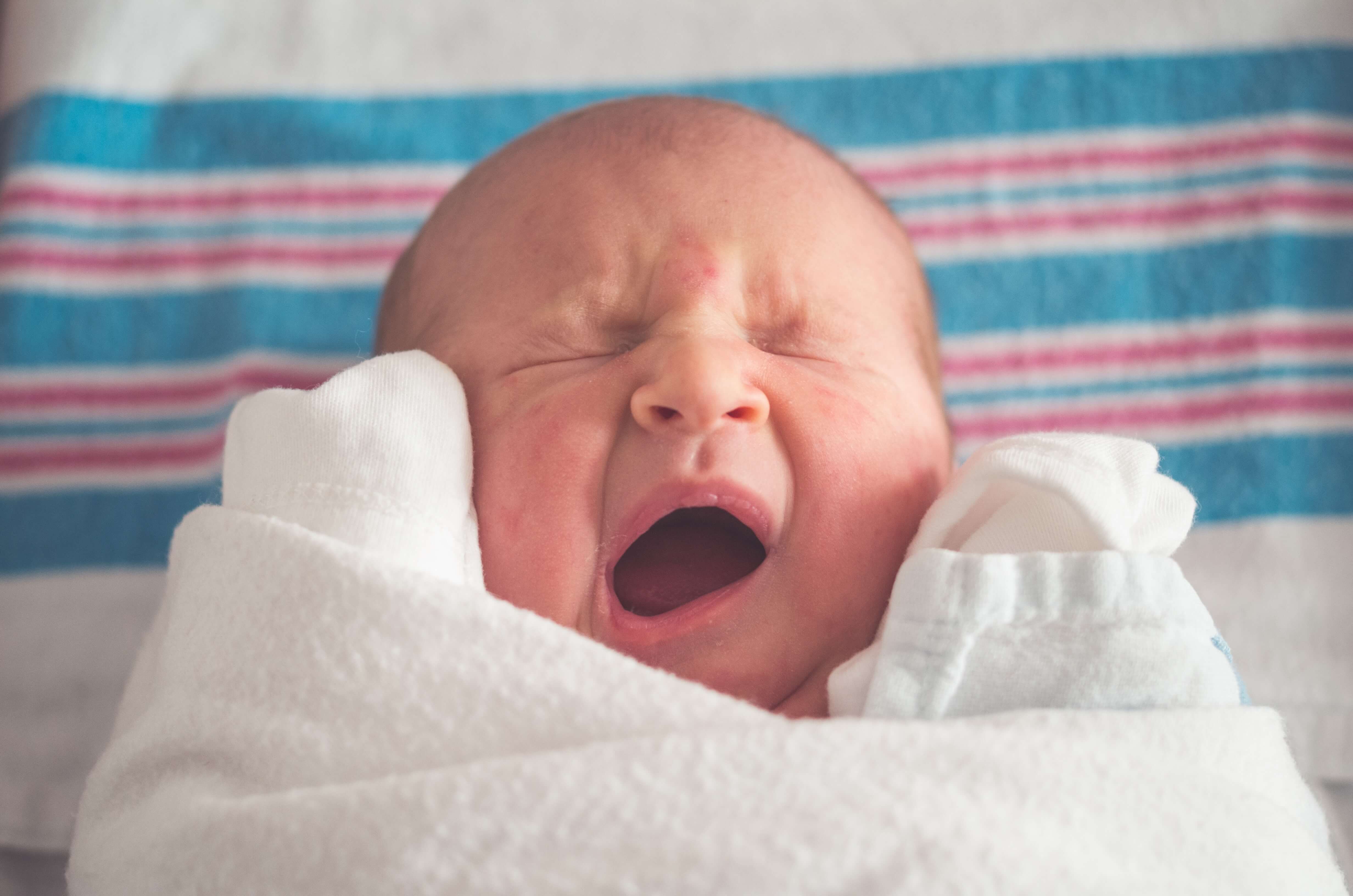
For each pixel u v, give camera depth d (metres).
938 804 0.54
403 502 0.69
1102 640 0.63
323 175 1.19
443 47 1.22
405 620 0.61
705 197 0.81
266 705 0.62
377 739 0.59
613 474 0.73
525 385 0.78
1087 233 1.17
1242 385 1.12
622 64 1.22
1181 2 1.22
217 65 1.21
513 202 0.85
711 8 1.23
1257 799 0.60
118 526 1.08
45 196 1.14
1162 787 0.58
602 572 0.72
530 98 1.21
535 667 0.59
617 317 0.79
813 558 0.73
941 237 1.18
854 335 0.81
